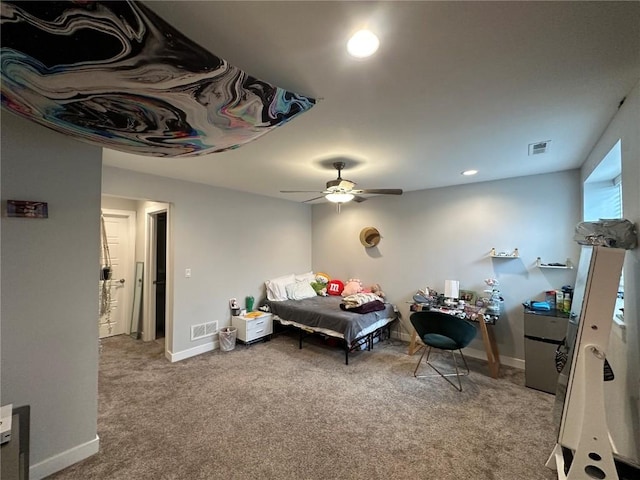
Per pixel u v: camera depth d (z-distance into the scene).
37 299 1.80
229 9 1.05
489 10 1.06
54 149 1.86
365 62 1.37
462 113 1.89
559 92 1.64
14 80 1.12
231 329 4.18
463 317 3.38
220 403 2.63
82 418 1.95
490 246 3.73
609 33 1.17
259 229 4.82
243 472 1.82
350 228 5.22
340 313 3.85
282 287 4.77
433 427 2.29
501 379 3.16
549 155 2.72
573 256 3.19
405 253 4.53
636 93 1.55
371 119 1.97
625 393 1.77
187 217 3.82
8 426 1.41
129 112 1.45
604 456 1.46
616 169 2.47
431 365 3.51
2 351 1.68
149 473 1.82
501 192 3.66
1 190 1.68
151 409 2.53
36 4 0.78
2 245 1.69
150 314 4.38
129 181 3.25
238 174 3.44
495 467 1.87
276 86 1.50
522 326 3.48
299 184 4.04
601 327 1.50
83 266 1.98
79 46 0.95
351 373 3.27
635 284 1.64
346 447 2.05
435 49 1.27
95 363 2.03
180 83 1.21
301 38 1.21
